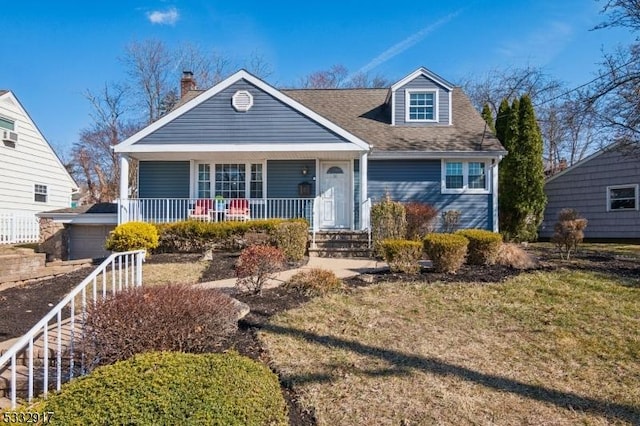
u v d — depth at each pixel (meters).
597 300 6.48
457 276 7.93
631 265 9.00
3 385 4.18
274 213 14.30
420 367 4.41
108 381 2.68
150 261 10.19
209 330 4.14
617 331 5.35
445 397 3.84
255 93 12.92
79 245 16.05
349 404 3.69
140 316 3.87
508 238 14.93
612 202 16.66
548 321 5.71
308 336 5.15
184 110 12.91
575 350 4.88
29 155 18.80
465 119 15.69
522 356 4.73
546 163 27.88
